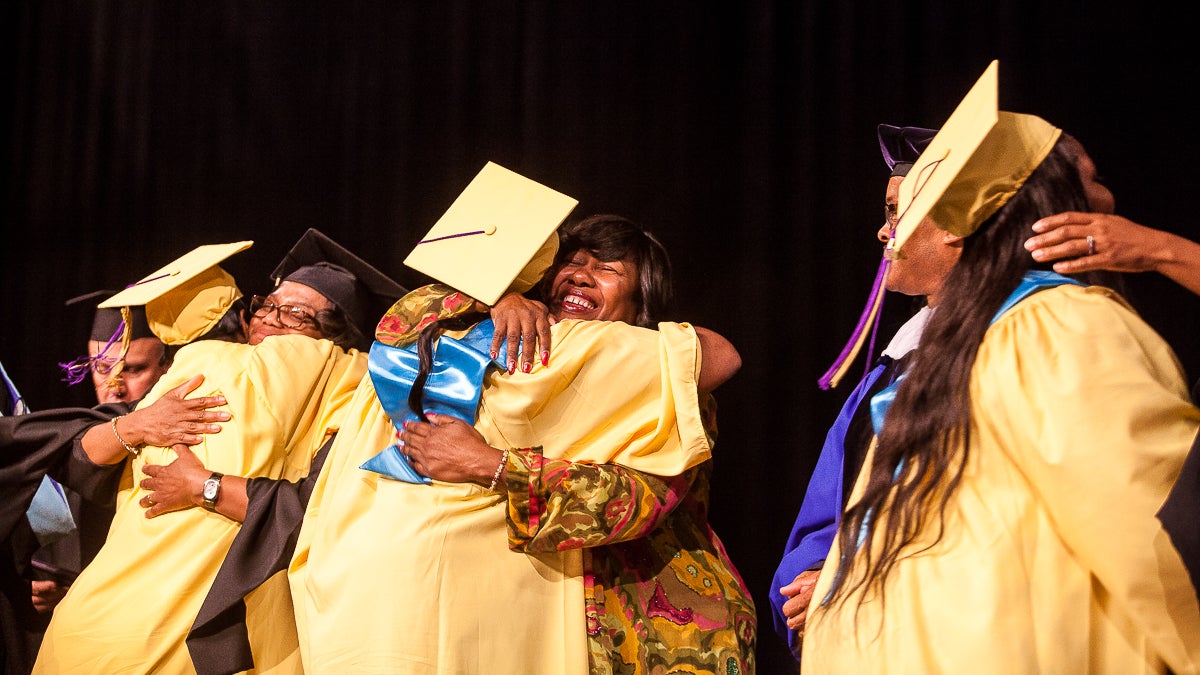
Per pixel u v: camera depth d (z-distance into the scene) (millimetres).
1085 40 2977
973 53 3098
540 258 2145
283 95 3775
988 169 1484
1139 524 1244
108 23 4008
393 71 3646
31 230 4008
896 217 1890
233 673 2168
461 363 2014
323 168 3693
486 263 2082
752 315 3168
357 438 2107
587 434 2004
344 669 1874
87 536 2680
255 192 3762
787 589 1901
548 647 1916
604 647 1938
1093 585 1324
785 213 3207
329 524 2014
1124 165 2908
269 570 2156
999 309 1446
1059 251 1384
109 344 2838
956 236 1544
